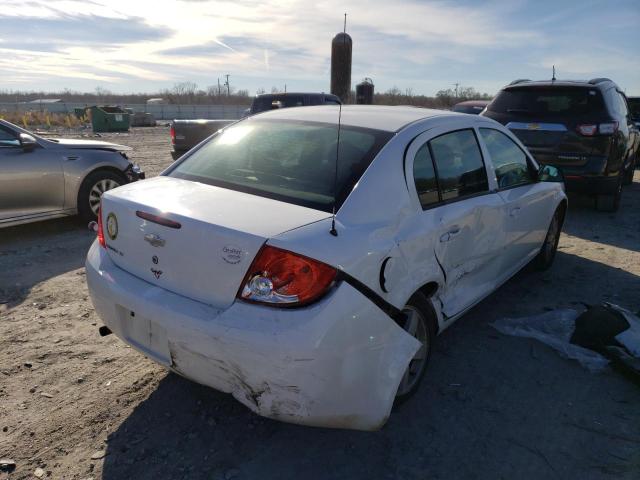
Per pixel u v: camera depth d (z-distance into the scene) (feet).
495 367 11.19
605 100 23.13
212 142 11.25
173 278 8.09
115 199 9.13
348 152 9.34
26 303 13.97
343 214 8.14
